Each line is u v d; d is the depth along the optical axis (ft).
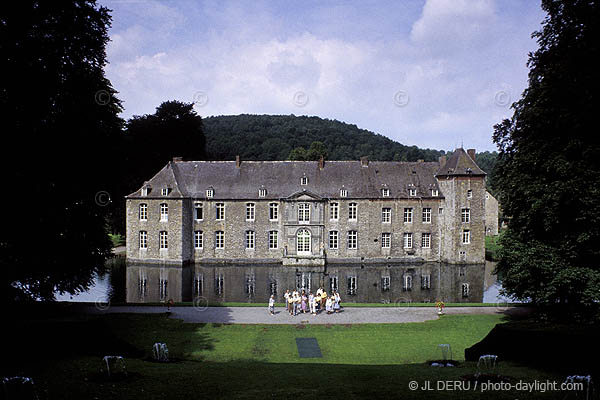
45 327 48.60
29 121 58.95
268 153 350.23
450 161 170.30
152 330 70.69
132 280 126.93
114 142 78.02
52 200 62.69
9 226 57.21
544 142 63.82
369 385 38.11
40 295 67.51
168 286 118.42
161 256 158.81
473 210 162.71
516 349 47.42
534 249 64.13
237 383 39.14
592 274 57.77
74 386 36.14
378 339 67.00
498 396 33.40
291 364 50.34
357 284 122.62
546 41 66.64
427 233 168.86
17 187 56.65
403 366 49.44
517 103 70.59
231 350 61.05
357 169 175.01
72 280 72.08
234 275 136.15
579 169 57.06
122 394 34.63
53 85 61.52
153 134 194.18
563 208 59.57
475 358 52.08
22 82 56.65
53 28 61.57
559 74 59.82
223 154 332.60
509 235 72.08
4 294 58.18
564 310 64.18
